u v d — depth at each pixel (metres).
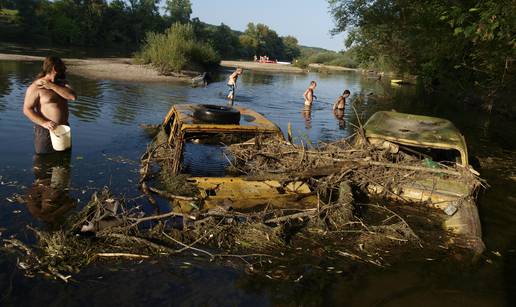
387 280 4.22
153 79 24.58
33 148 7.77
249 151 7.10
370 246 4.87
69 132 7.69
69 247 4.24
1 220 4.81
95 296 3.62
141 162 7.07
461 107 20.75
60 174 6.46
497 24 9.16
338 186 6.47
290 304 3.71
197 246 4.52
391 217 5.55
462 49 15.29
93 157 7.46
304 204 5.70
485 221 6.07
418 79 33.09
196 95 18.70
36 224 4.79
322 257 4.54
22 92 14.28
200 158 7.04
